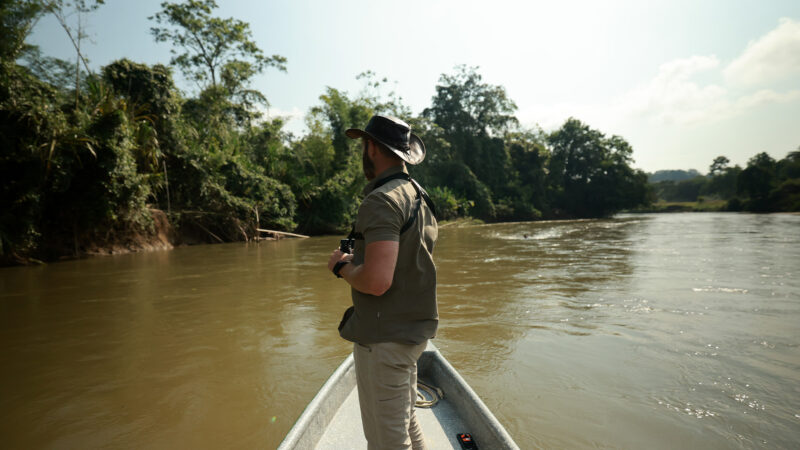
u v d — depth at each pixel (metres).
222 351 4.34
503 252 13.10
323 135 29.81
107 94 13.55
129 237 15.01
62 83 13.41
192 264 11.22
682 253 11.52
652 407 2.94
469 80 47.19
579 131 57.09
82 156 12.62
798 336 4.27
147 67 17.61
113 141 13.09
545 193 53.62
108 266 11.09
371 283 1.25
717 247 12.85
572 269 9.23
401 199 1.33
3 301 6.93
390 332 1.35
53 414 3.10
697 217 44.53
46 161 11.63
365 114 31.03
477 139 46.72
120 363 4.07
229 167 20.38
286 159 25.81
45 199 12.34
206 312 5.95
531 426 2.73
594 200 55.62
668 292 6.49
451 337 4.55
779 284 6.84
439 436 2.12
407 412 1.41
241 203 19.75
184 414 3.06
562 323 5.00
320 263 11.16
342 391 2.47
